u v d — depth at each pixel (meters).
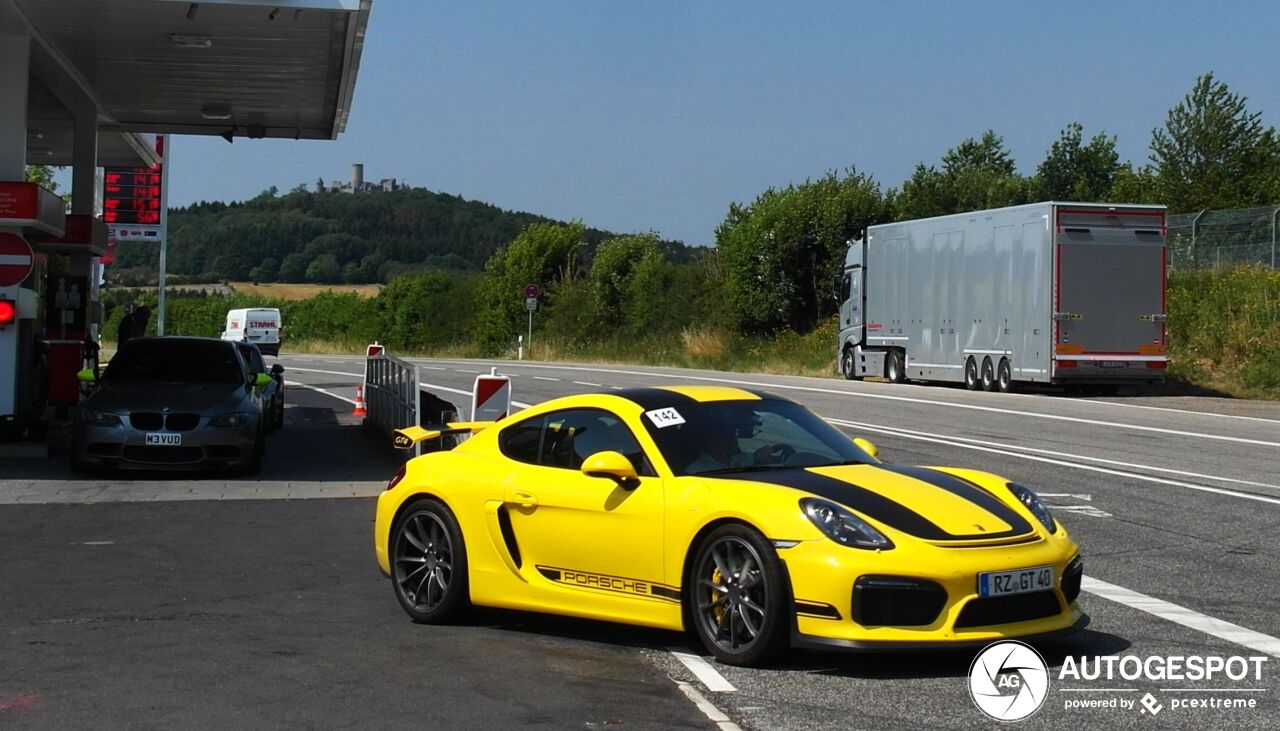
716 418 7.54
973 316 29.45
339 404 27.95
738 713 5.89
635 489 7.09
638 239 57.44
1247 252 35.19
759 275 46.97
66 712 5.88
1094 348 26.86
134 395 14.99
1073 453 16.62
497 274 62.84
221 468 15.16
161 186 37.50
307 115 23.86
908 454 16.56
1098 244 26.83
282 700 6.11
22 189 16.34
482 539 7.71
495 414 14.74
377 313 71.88
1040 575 6.48
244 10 16.16
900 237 32.72
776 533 6.46
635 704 6.03
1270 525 11.18
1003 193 53.91
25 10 16.27
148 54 19.00
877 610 6.23
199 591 8.78
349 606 8.37
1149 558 9.72
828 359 40.53
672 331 52.69
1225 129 49.03
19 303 16.52
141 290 109.12
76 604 8.32
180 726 5.67
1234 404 24.67
